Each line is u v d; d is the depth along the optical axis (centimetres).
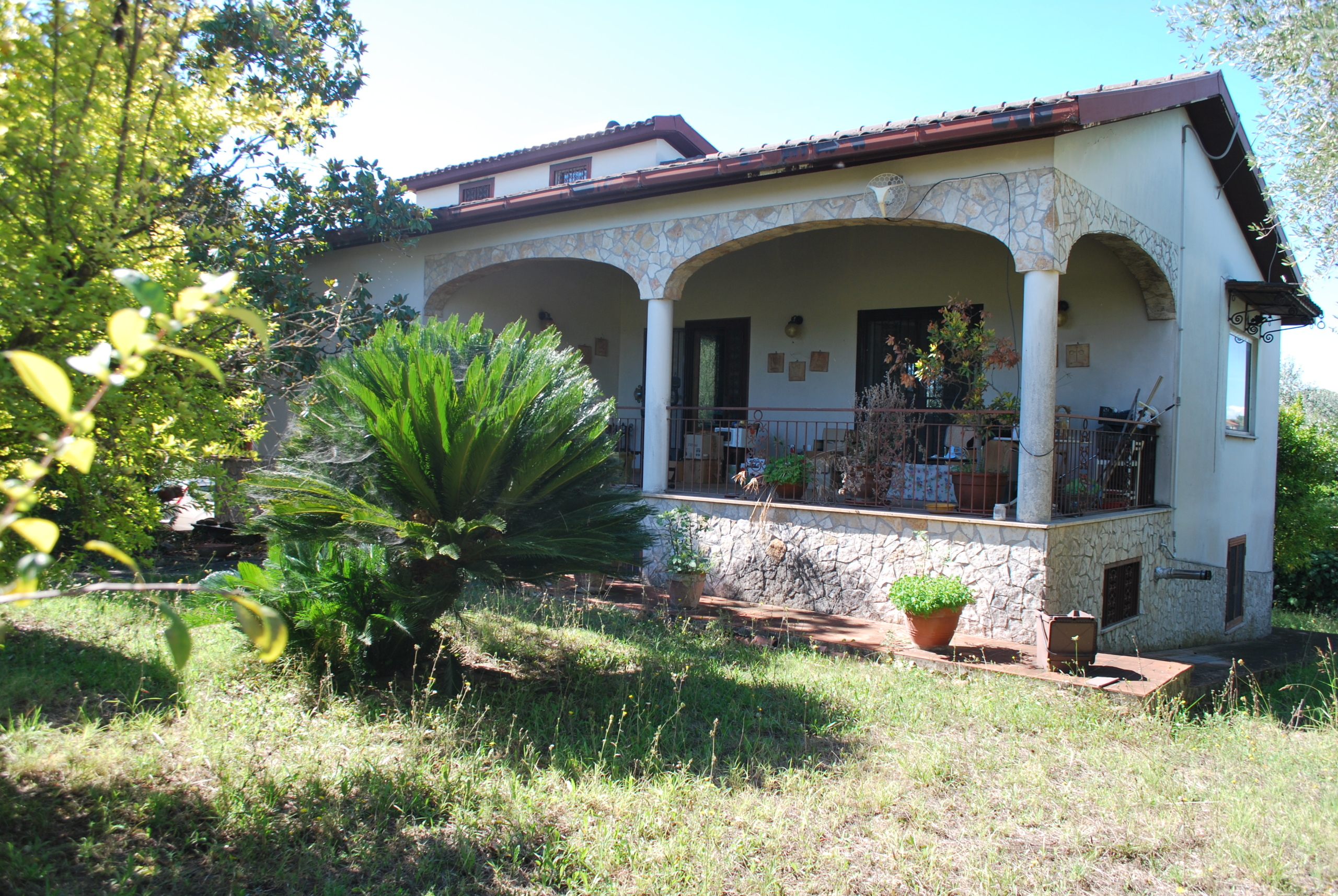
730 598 862
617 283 1358
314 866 306
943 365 910
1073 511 778
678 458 1045
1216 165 1044
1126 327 947
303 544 512
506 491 499
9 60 293
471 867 318
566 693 524
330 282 902
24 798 325
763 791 401
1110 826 384
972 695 555
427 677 519
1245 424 1222
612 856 328
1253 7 766
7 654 497
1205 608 1064
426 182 1545
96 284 309
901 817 384
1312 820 394
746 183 858
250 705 443
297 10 1013
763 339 1184
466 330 564
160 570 801
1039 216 702
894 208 767
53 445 119
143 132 338
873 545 777
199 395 353
